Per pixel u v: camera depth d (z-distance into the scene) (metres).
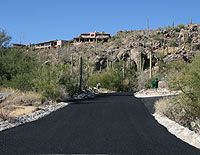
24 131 7.80
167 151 5.68
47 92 17.89
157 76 32.91
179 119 9.65
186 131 7.44
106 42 98.69
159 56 55.81
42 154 5.36
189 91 9.34
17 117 10.11
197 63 8.98
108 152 5.55
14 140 6.61
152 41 79.56
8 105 13.15
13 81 18.83
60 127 8.49
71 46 92.88
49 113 12.07
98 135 7.29
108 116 11.09
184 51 60.59
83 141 6.55
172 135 7.39
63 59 63.62
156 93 22.22
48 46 106.06
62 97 19.69
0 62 20.27
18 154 5.34
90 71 43.59
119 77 40.50
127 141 6.59
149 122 9.62
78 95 23.70
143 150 5.74
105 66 63.66
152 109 13.38
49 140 6.64
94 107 14.59
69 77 24.53
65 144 6.22
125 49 66.06
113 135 7.31
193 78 8.84
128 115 11.44
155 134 7.50
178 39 83.88
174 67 9.98
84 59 44.25
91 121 9.75
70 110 13.20
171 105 10.72
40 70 19.09
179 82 9.35
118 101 18.59
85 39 106.81
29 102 14.94
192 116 9.45
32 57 22.98
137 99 20.22
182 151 5.68
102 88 39.31
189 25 98.31
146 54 60.94
